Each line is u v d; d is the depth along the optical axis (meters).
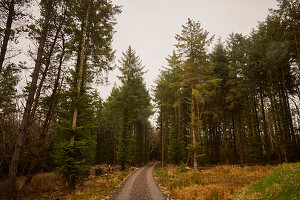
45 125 13.67
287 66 21.31
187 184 11.67
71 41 14.64
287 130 20.31
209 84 20.91
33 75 10.05
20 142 8.84
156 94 33.19
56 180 14.14
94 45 15.42
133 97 32.28
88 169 12.48
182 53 21.02
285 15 16.80
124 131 28.80
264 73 23.25
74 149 10.74
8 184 8.15
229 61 26.22
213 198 8.04
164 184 12.60
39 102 13.98
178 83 21.42
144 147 44.88
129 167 28.42
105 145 44.06
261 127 30.42
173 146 31.12
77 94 12.24
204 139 28.42
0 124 13.04
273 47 18.98
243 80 22.78
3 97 11.22
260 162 21.39
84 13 14.54
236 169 16.64
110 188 11.27
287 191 5.79
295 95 23.22
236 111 26.69
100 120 39.34
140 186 12.03
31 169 12.21
